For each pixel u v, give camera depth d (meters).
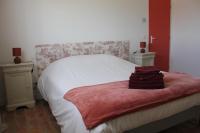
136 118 1.79
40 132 2.48
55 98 2.49
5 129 2.57
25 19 3.43
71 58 3.49
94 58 3.61
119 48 4.46
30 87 3.34
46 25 3.60
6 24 3.31
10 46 3.38
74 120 1.87
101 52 4.21
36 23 3.52
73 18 3.82
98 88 2.26
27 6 3.41
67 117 2.04
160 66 4.75
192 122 2.62
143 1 4.66
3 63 3.37
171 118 2.09
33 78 3.61
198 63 4.17
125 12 4.44
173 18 4.50
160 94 2.01
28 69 3.27
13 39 3.39
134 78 2.27
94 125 1.60
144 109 1.83
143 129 1.88
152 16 4.75
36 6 3.47
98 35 4.15
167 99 1.97
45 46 3.63
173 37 4.57
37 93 3.68
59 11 3.67
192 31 4.20
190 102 2.19
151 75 2.24
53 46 3.69
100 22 4.14
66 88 2.43
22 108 3.33
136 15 4.60
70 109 1.99
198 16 4.05
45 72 3.34
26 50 3.50
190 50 4.29
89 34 4.04
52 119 2.87
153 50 4.76
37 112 3.15
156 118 1.92
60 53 3.76
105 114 1.67
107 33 4.27
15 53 3.26
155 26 4.76
